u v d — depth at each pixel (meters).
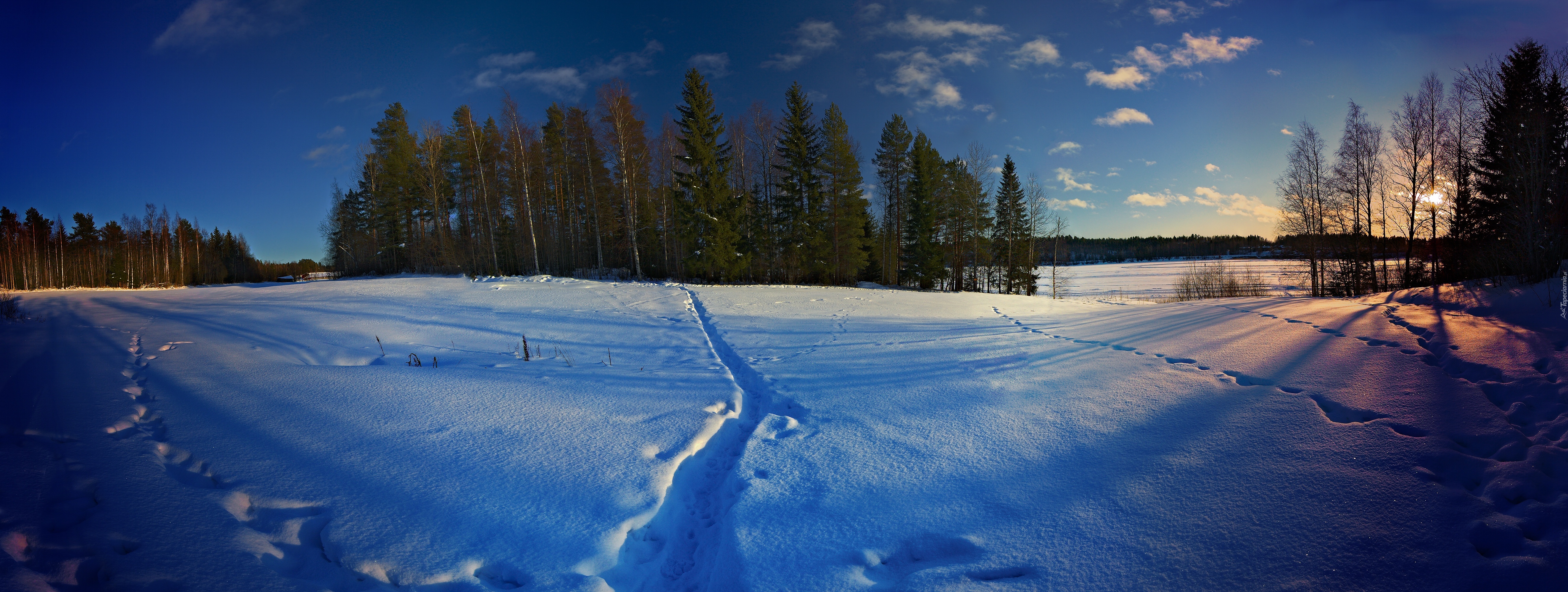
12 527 2.99
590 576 2.99
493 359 8.33
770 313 14.49
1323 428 4.45
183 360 7.50
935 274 36.56
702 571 3.21
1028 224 35.09
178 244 50.38
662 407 5.89
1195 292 31.22
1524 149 15.57
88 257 50.31
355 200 49.12
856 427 5.27
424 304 15.51
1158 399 5.66
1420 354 6.67
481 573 3.00
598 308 14.91
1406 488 3.37
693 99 30.58
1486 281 13.01
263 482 3.87
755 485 4.05
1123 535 3.16
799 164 33.28
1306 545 2.91
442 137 40.34
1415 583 2.54
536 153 35.47
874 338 10.40
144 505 3.40
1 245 45.66
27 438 4.28
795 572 3.00
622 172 30.86
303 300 16.73
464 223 42.00
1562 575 2.45
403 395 6.12
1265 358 7.11
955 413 5.57
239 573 2.82
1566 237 12.74
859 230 35.09
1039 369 7.39
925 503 3.68
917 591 2.79
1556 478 3.30
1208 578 2.72
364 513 3.50
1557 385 4.71
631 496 3.84
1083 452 4.37
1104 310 15.61
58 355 7.61
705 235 30.55
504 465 4.28
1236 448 4.20
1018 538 3.21
